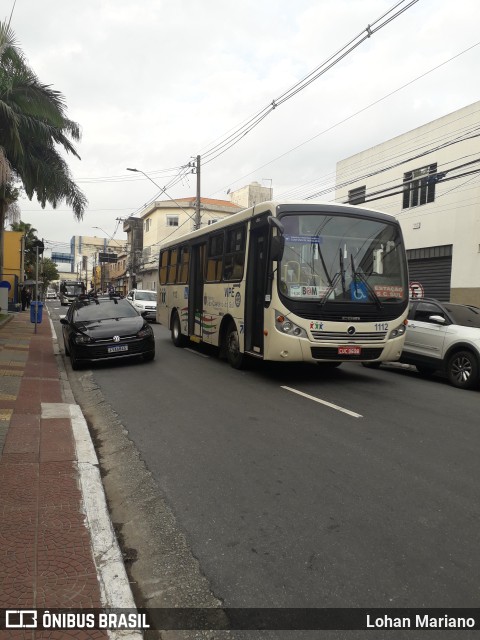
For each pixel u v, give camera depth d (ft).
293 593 9.29
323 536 11.29
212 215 148.36
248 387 27.14
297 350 25.82
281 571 9.99
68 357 40.70
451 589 9.34
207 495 13.57
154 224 155.84
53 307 141.28
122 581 9.41
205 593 9.40
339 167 76.69
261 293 28.60
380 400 24.48
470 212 54.80
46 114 51.37
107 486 14.69
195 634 8.34
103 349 33.81
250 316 29.99
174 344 48.03
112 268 245.24
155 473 15.20
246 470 15.23
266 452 16.74
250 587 9.52
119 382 29.30
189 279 42.52
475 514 12.33
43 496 12.94
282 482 14.30
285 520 12.08
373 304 26.84
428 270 61.36
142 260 168.86
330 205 27.53
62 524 11.49
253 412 21.84
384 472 14.99
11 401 23.09
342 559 10.36
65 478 14.19
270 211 27.17
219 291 35.04
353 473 14.92
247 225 30.37
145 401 24.39
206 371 32.37
